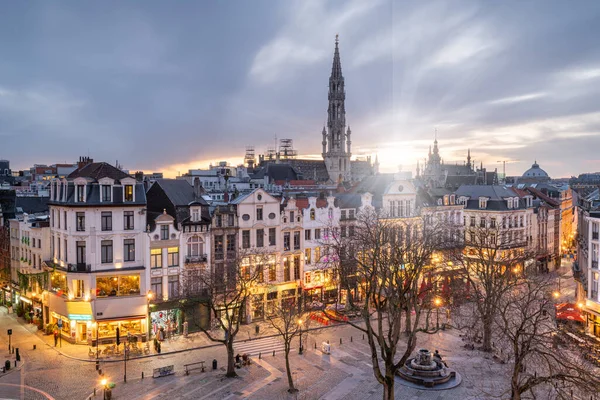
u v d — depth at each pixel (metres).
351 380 45.94
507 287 50.66
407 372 46.50
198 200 64.69
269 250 67.38
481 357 51.94
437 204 89.25
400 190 82.31
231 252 64.62
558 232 110.25
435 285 62.03
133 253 59.00
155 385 44.94
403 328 62.22
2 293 75.31
